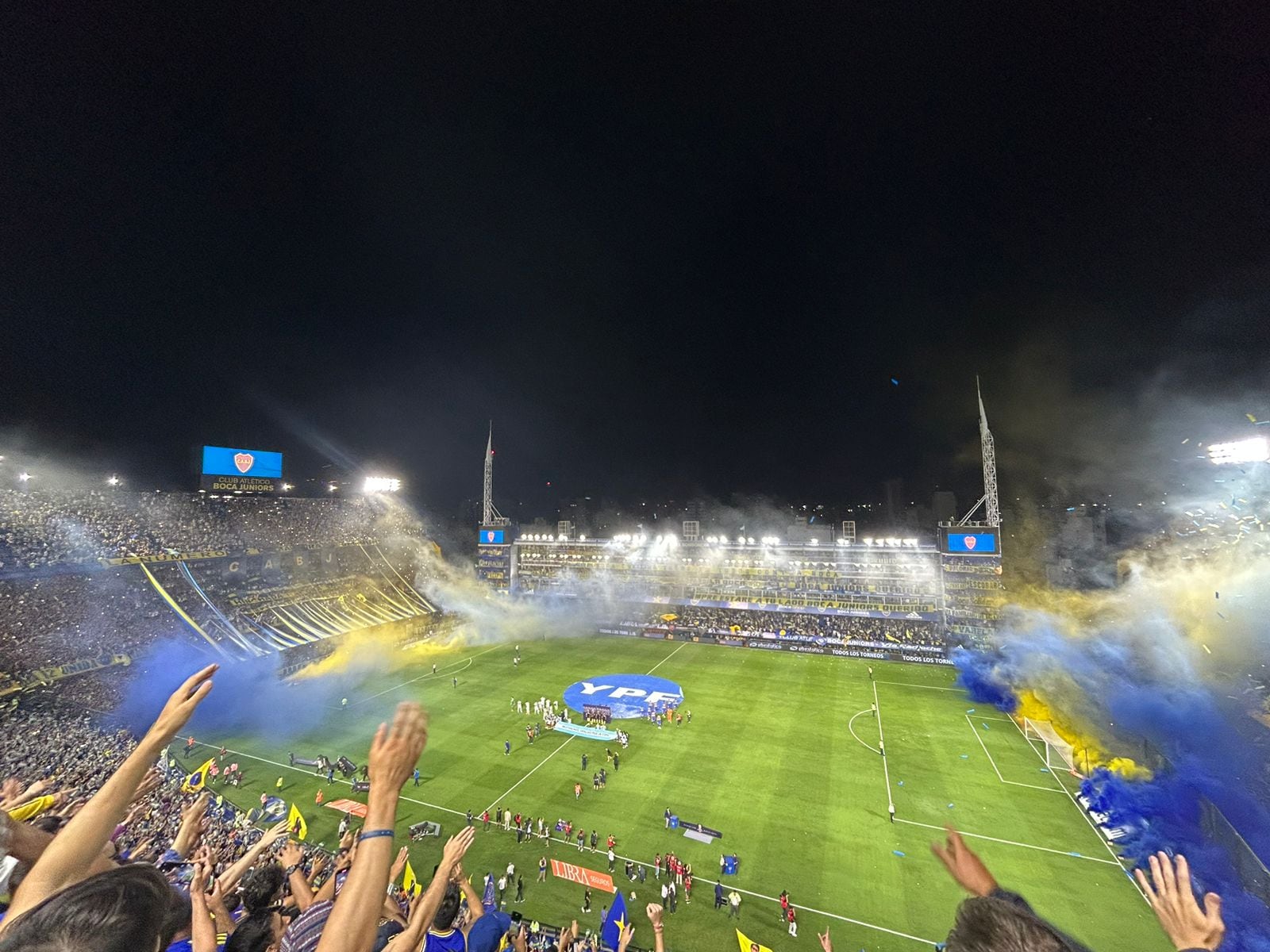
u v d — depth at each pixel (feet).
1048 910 94.48
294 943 16.87
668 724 170.30
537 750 151.43
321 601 260.62
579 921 90.94
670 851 108.78
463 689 199.82
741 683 208.03
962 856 15.17
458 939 23.22
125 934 7.88
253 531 277.44
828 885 99.86
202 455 250.98
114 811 11.10
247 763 141.49
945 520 400.88
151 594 203.51
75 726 144.25
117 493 262.06
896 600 270.05
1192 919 11.22
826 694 196.44
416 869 103.65
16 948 7.63
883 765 144.05
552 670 222.89
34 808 20.51
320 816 118.42
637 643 266.16
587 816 120.16
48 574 181.88
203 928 17.30
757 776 138.00
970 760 146.61
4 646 159.43
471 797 127.34
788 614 278.67
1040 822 119.14
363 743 153.48
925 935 88.94
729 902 95.40
